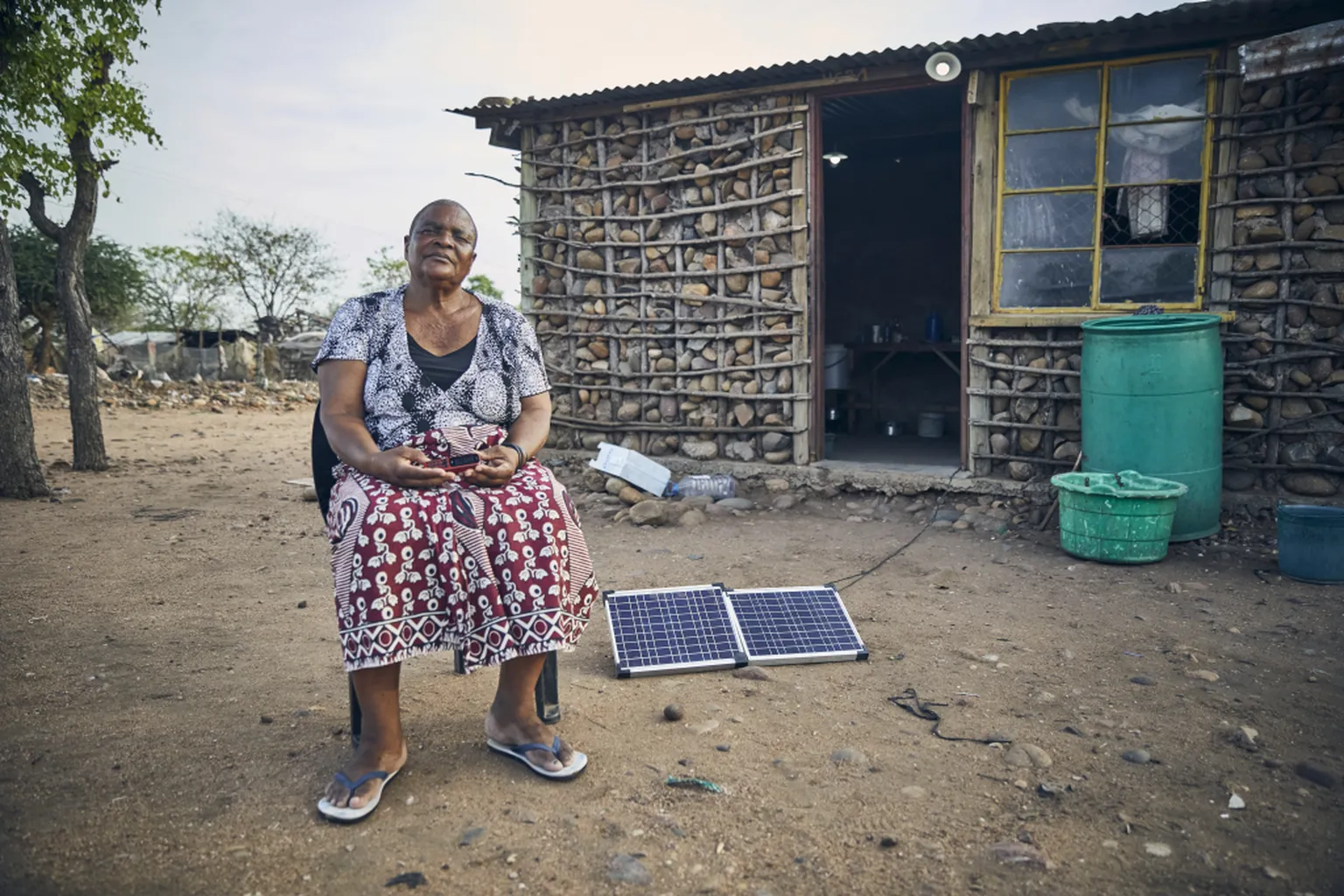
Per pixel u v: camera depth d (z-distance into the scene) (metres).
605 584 5.19
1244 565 5.38
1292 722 3.25
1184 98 6.27
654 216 7.72
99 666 3.83
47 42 8.21
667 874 2.33
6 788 2.75
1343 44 5.38
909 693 3.54
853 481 7.26
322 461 2.83
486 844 2.46
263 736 3.14
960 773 2.88
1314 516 5.08
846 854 2.43
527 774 2.85
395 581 2.56
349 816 2.55
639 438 8.10
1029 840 2.49
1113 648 4.04
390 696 2.74
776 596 4.27
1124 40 6.20
